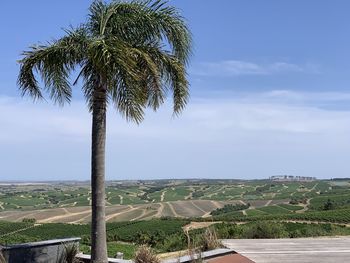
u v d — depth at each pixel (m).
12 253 9.08
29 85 9.76
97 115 9.31
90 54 8.57
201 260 10.10
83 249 19.84
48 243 9.80
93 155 9.26
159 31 9.75
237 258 11.69
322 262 11.25
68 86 10.04
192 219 68.25
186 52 10.03
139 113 9.25
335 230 22.81
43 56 9.24
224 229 19.77
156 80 9.82
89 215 104.56
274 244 15.27
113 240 51.41
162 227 58.69
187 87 10.20
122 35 9.60
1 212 120.19
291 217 61.41
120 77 8.89
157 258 9.78
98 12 9.67
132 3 9.58
